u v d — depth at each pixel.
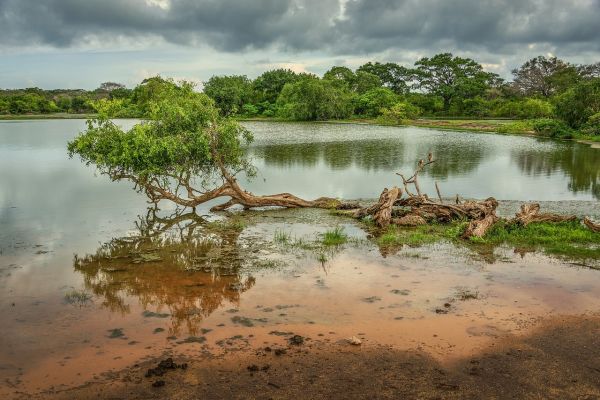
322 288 9.54
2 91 142.75
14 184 21.95
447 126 67.44
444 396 6.07
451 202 17.97
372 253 11.80
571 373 6.54
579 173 25.27
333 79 110.75
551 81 103.88
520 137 50.22
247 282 9.92
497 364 6.77
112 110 16.36
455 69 105.12
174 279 10.16
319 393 6.13
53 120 90.44
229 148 17.31
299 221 15.34
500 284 9.69
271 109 102.94
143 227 14.75
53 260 11.49
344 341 7.42
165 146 15.69
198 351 7.17
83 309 8.66
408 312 8.41
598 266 10.70
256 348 7.24
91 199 18.91
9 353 7.14
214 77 110.12
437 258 11.36
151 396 6.09
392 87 126.19
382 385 6.30
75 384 6.36
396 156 32.62
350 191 20.58
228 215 16.38
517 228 13.45
